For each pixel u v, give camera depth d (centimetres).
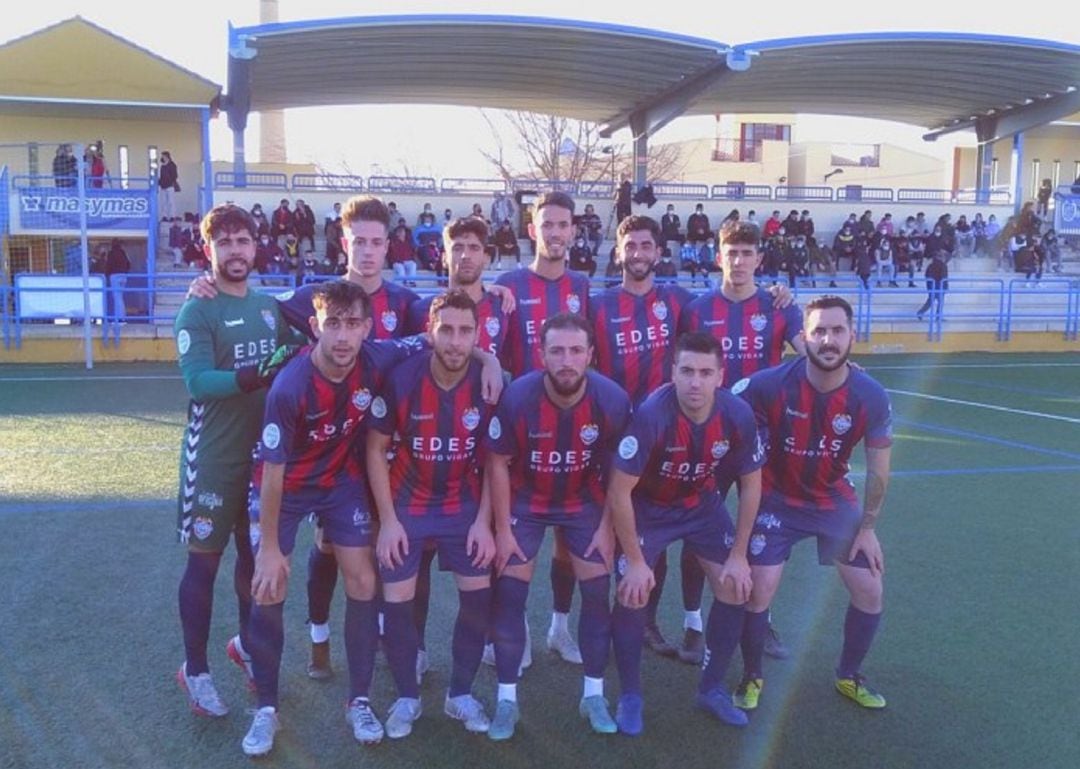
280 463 343
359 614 366
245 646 397
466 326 345
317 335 346
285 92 2053
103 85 1903
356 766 341
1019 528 631
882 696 397
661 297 461
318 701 392
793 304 469
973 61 1917
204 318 372
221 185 2053
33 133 2052
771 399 386
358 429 364
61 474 737
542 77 1959
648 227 447
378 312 413
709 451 368
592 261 1900
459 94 2097
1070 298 1884
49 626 454
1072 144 2798
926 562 561
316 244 2022
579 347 343
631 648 375
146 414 1002
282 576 352
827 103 2261
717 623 381
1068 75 2014
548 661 437
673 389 369
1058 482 761
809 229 2083
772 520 395
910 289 1827
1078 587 521
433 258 1872
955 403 1193
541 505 378
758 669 391
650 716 385
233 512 373
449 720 378
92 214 1575
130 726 365
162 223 1936
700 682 406
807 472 389
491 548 368
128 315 1543
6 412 1009
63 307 1411
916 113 2372
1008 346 1819
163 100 1928
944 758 351
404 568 365
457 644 373
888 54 1856
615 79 1967
